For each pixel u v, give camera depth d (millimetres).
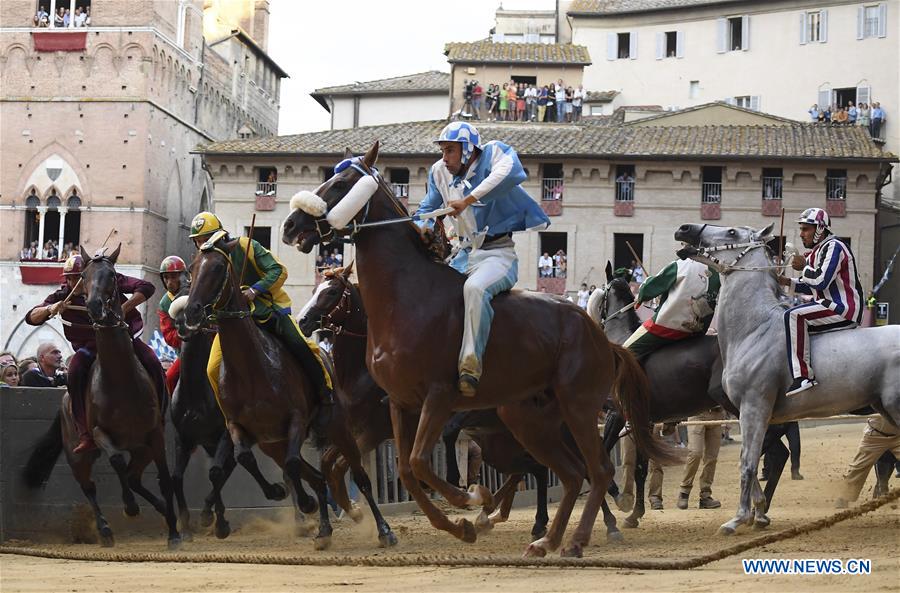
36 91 67812
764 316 14117
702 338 15703
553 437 13000
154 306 68312
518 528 17125
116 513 17094
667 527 16203
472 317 11914
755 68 79062
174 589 10758
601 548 13586
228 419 14555
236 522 18062
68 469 16703
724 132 61844
